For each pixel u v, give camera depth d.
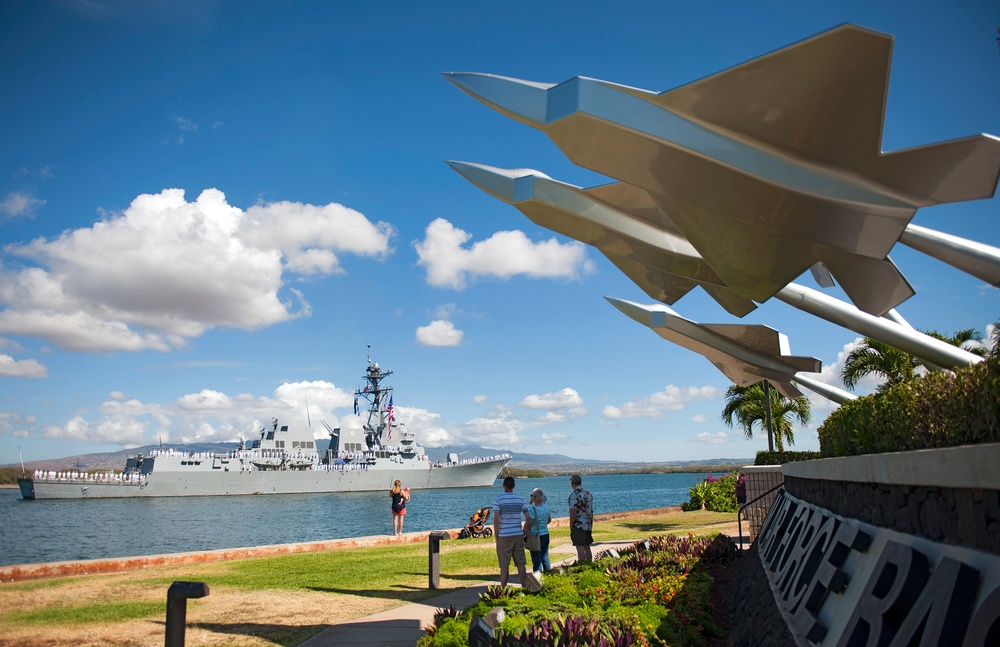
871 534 4.47
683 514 33.19
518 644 5.76
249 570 14.86
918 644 3.07
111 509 59.84
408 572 14.42
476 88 6.41
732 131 5.70
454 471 87.06
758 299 7.70
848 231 6.01
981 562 2.86
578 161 6.32
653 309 13.61
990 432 3.51
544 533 12.75
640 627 7.03
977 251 6.94
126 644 8.45
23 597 11.67
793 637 5.19
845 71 4.95
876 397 5.70
